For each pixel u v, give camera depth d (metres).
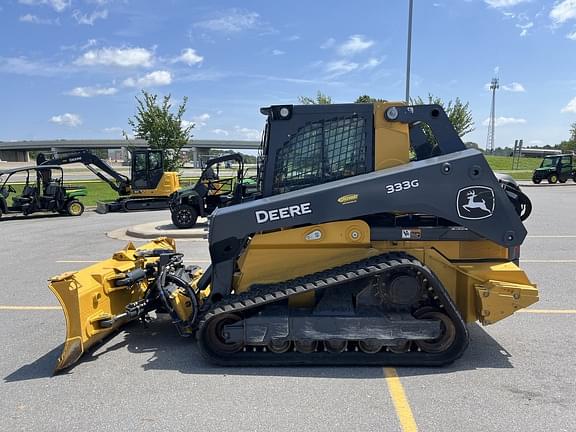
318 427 3.26
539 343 4.74
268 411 3.48
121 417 3.45
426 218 4.38
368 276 4.12
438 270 4.38
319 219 4.20
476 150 4.34
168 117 28.59
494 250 4.40
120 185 22.09
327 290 4.22
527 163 63.38
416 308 4.21
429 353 4.19
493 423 3.28
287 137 4.50
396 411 3.45
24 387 3.98
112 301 4.83
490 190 4.14
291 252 4.37
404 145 4.40
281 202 4.22
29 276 8.17
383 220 4.38
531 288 4.14
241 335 4.14
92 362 4.47
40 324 5.65
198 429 3.27
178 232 12.55
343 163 4.47
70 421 3.42
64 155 21.48
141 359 4.51
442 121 4.39
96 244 11.59
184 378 4.07
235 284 4.51
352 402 3.59
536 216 14.68
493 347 4.64
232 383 3.95
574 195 23.06
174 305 4.68
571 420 3.31
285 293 4.05
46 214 20.41
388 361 4.18
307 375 4.07
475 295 4.28
